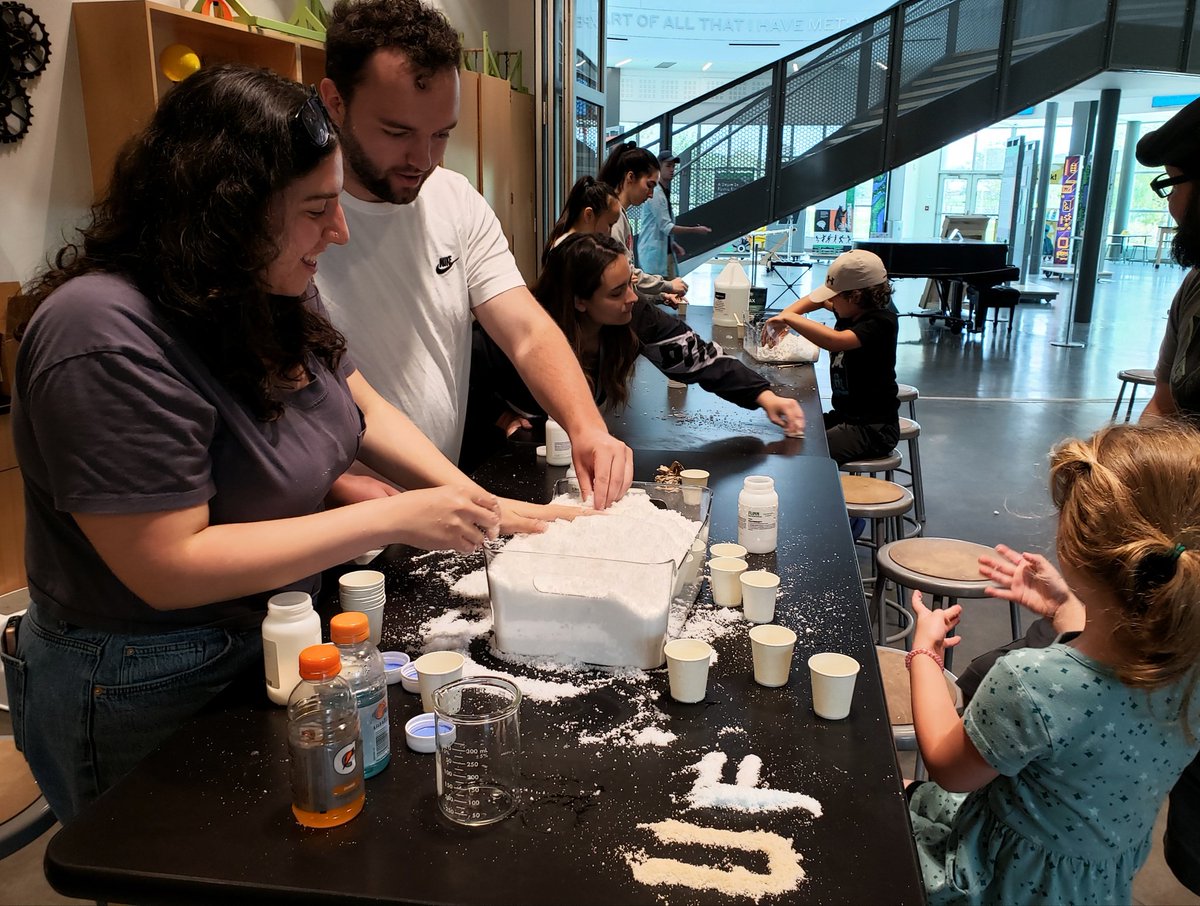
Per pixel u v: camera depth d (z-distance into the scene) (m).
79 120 2.69
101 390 0.92
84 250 1.02
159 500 0.95
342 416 1.23
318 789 0.86
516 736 0.92
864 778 0.94
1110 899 1.19
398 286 1.82
